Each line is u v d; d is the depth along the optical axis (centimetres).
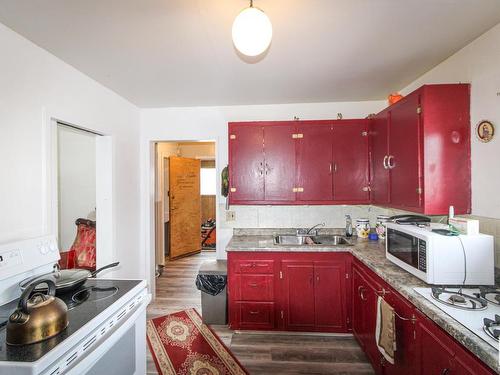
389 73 226
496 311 116
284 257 244
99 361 113
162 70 217
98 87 240
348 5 139
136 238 308
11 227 154
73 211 324
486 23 157
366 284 203
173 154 546
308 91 268
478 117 172
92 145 324
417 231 160
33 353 92
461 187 177
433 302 126
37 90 174
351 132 273
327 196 275
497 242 160
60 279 146
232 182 280
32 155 169
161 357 219
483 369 92
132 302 146
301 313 242
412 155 191
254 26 120
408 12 146
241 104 308
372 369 201
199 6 139
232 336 248
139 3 136
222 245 312
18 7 137
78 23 152
